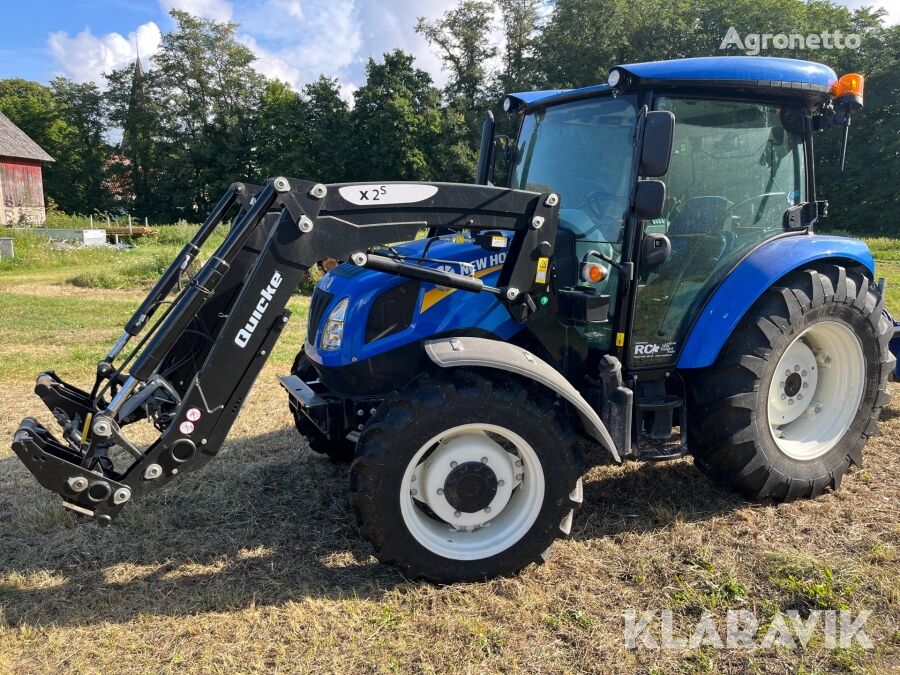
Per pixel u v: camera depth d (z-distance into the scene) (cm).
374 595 291
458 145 4356
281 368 693
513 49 4634
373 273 333
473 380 290
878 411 394
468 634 264
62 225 3403
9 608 284
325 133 4659
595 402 332
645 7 3984
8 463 441
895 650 253
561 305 332
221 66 5019
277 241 277
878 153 3603
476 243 327
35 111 5119
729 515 359
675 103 328
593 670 245
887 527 341
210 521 360
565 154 363
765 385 348
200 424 279
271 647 258
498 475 304
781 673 244
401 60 4469
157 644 261
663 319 346
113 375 323
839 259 382
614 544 331
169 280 335
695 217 344
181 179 4922
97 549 331
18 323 962
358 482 281
